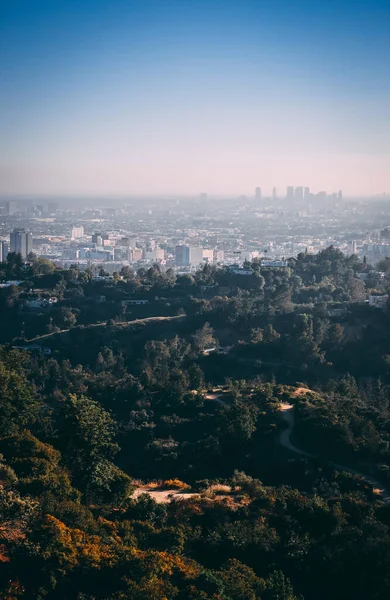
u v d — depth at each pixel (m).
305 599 36.88
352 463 54.69
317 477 52.62
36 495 40.22
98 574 32.91
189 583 33.44
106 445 48.56
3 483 40.84
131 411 73.88
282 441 59.78
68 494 41.69
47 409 77.25
